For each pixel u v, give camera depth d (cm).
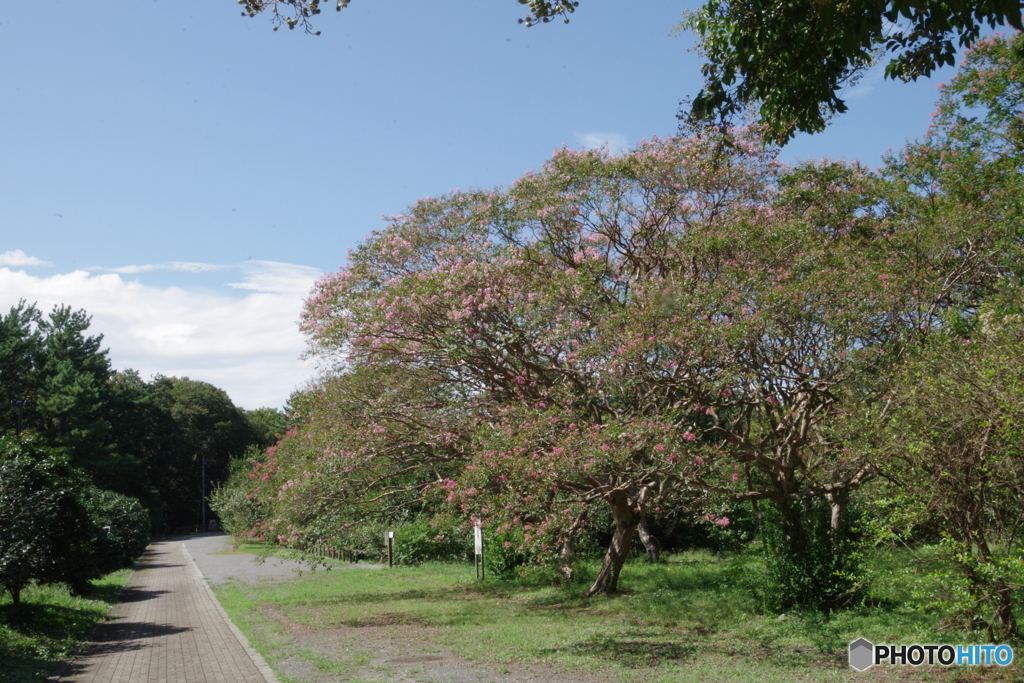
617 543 1573
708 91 823
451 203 1561
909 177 1495
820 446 1097
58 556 1531
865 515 944
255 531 1828
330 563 2816
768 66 794
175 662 1046
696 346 1071
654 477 1245
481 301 1380
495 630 1201
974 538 739
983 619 771
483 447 1292
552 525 1351
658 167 1401
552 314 1324
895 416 805
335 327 1485
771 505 1237
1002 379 707
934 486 732
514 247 1423
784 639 1002
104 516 2884
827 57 777
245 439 7556
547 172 1471
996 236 1154
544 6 793
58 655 1097
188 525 7538
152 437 5941
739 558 1382
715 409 1247
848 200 1270
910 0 634
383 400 1554
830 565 1127
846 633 987
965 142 1554
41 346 4781
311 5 745
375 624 1340
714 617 1177
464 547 2592
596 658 948
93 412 4997
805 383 1081
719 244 1182
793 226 1173
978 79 1570
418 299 1379
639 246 1450
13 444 1397
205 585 2198
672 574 1753
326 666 966
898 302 1024
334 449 1594
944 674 763
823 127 829
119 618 1584
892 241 1175
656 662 912
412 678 880
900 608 1055
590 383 1324
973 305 1103
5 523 1244
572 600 1526
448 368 1513
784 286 1062
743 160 1402
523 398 1369
